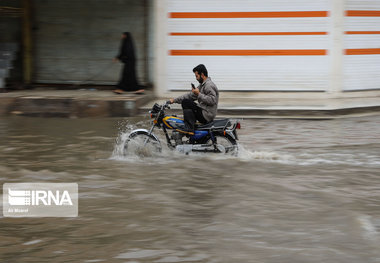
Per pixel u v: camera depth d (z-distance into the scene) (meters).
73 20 14.90
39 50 15.16
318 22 13.16
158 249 4.58
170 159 7.77
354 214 5.46
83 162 7.63
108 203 5.82
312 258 4.38
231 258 4.39
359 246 4.63
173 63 13.63
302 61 13.35
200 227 5.11
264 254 4.46
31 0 14.95
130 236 4.88
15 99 12.23
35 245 4.67
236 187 6.42
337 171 7.16
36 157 7.94
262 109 11.85
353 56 13.44
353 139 9.33
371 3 13.33
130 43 13.16
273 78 13.48
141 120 11.35
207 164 7.49
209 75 13.63
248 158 7.85
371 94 13.77
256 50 13.40
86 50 15.01
